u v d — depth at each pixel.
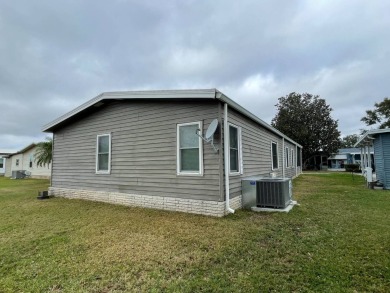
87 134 8.72
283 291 2.48
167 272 2.96
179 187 6.24
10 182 18.62
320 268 2.94
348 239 3.92
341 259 3.18
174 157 6.38
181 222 5.14
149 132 6.95
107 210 6.64
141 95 6.56
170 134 6.50
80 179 8.84
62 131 9.78
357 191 9.70
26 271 3.05
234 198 6.28
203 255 3.42
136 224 5.11
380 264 3.01
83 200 8.43
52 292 2.56
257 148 8.70
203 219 5.34
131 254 3.52
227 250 3.58
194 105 6.10
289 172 15.98
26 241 4.18
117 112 7.79
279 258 3.28
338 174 22.92
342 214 5.65
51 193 9.86
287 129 34.31
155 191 6.71
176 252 3.56
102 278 2.83
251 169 7.89
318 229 4.50
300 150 24.22
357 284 2.57
